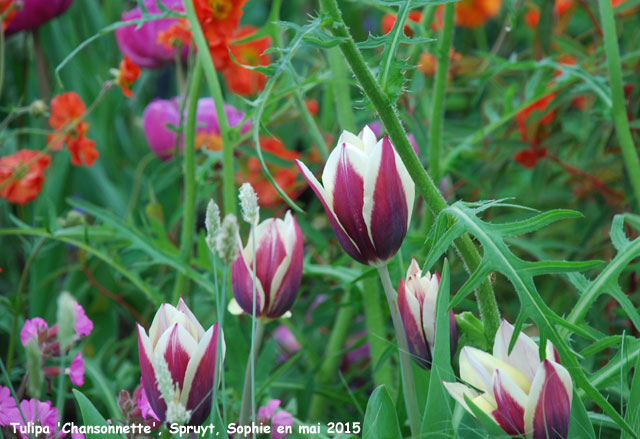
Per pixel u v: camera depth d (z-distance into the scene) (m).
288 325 0.99
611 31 0.90
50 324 1.10
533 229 0.64
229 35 0.91
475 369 0.61
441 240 0.65
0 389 0.73
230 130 0.90
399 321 0.67
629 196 1.05
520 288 0.63
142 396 0.73
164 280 1.05
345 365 1.10
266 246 0.69
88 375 0.96
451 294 1.02
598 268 1.07
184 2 0.89
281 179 1.15
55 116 1.02
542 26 1.11
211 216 0.62
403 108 1.12
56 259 1.17
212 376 0.63
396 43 0.67
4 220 1.25
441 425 0.64
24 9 1.17
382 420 0.64
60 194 1.25
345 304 0.94
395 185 0.64
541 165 1.13
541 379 0.59
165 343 0.62
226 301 0.88
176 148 1.01
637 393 0.65
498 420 0.60
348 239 0.66
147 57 1.16
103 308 1.12
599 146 1.21
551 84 1.02
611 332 0.99
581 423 0.63
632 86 1.09
